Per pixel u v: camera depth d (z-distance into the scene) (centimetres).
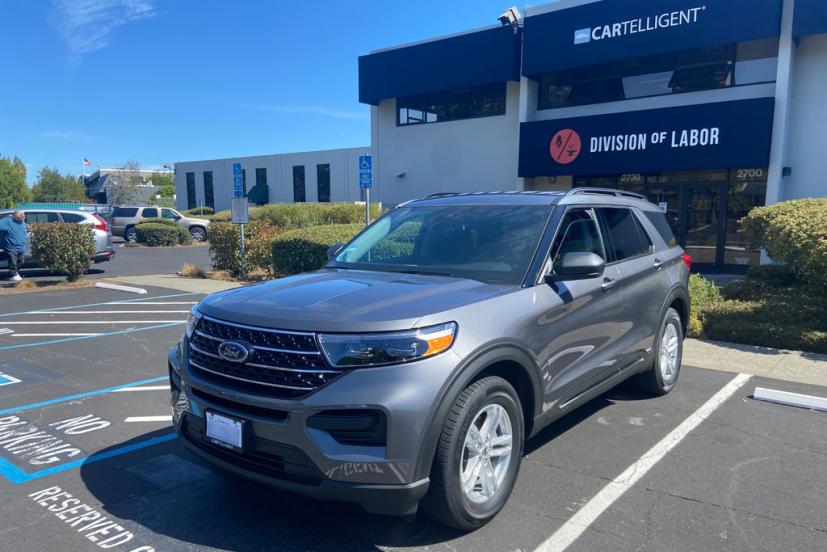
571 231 438
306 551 320
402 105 2158
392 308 318
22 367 699
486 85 1936
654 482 392
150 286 1407
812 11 1272
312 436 292
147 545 327
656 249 556
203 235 3247
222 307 345
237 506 369
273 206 2427
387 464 290
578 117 1612
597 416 513
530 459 428
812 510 355
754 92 1421
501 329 337
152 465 430
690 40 1423
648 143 1498
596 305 432
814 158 1362
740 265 1452
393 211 522
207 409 330
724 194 1467
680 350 594
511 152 1894
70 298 1238
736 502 365
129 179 6028
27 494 387
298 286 376
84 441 475
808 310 783
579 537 328
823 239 728
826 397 556
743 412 521
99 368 693
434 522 346
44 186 8144
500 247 414
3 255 1530
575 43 1605
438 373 302
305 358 301
